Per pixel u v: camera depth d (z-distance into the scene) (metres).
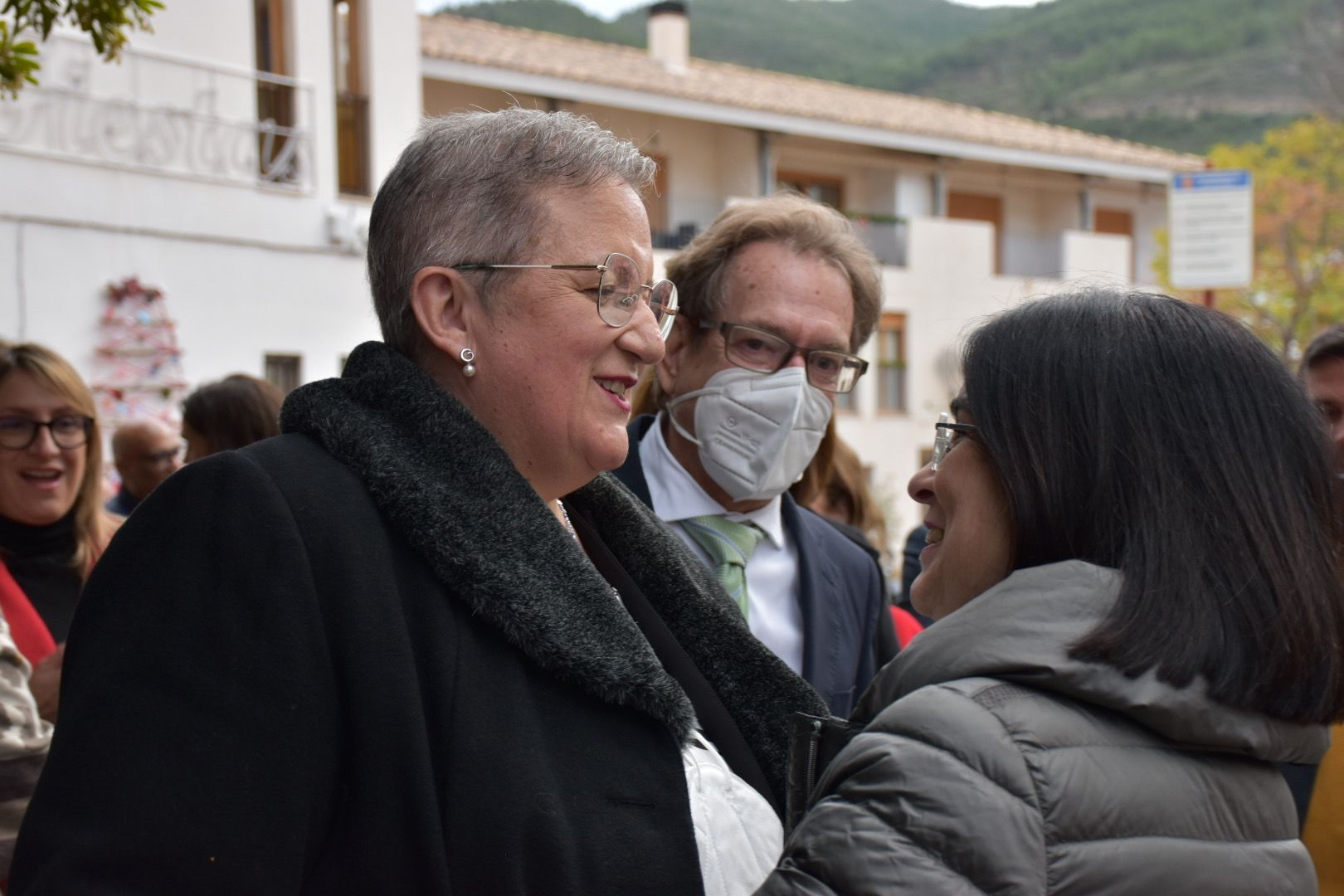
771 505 2.85
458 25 19.69
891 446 20.81
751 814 1.86
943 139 21.83
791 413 2.64
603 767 1.67
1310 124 23.30
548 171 1.77
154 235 10.38
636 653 1.72
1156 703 1.40
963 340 1.74
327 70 11.85
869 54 121.62
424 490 1.66
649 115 19.06
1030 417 1.60
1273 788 1.53
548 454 1.82
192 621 1.51
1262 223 22.94
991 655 1.47
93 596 1.56
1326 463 1.60
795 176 21.50
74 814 1.44
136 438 4.96
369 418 1.73
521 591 1.66
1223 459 1.52
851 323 2.82
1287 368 1.63
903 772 1.39
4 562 3.35
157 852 1.42
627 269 1.80
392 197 1.80
